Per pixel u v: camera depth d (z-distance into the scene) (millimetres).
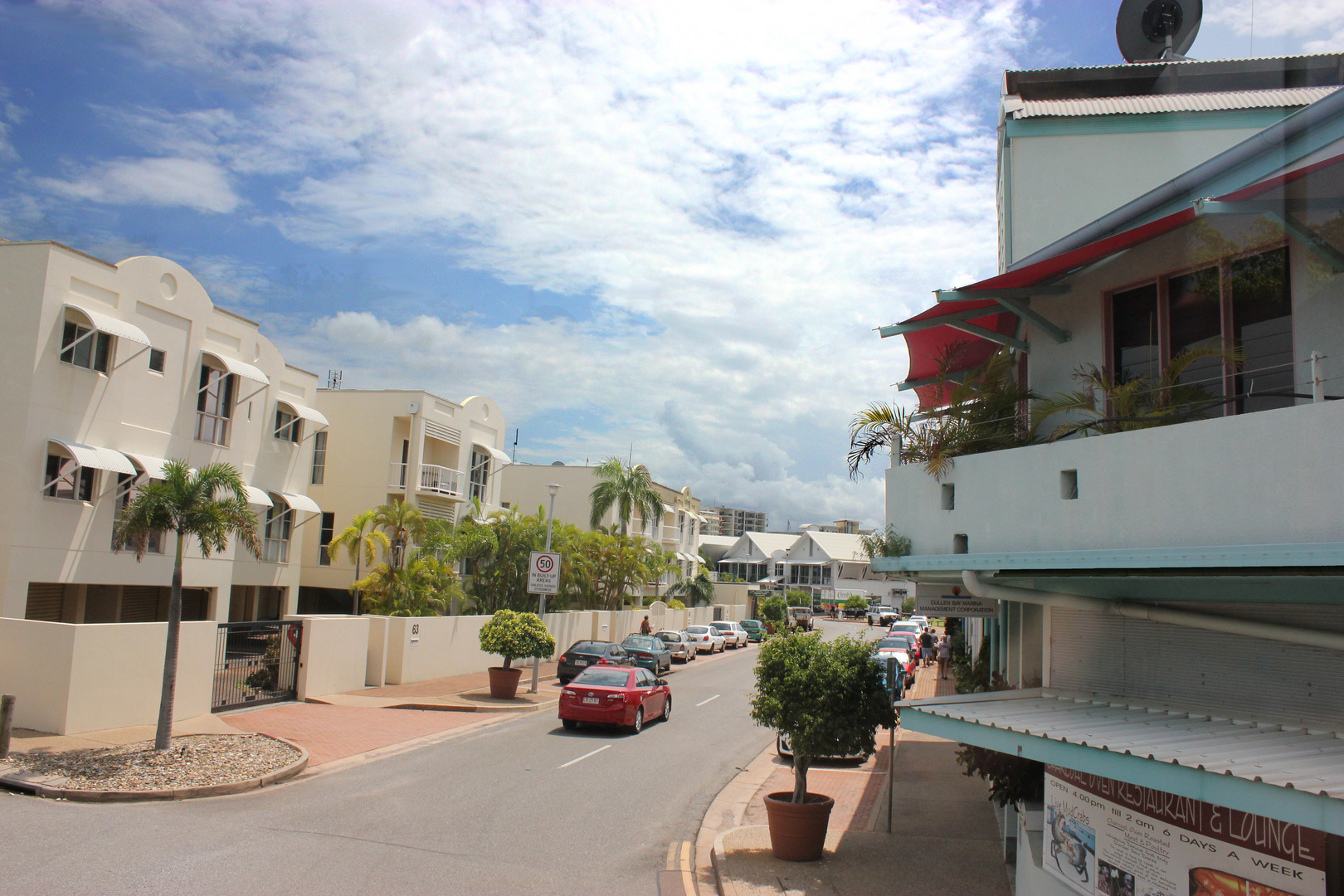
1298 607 6535
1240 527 5871
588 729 18906
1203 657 7242
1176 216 6738
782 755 16141
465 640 26750
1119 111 10391
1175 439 6328
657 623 47781
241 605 29812
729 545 105812
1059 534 7121
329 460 35188
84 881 7699
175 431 23938
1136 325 8180
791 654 10211
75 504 20938
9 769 11406
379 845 9602
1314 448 5508
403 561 30281
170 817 10125
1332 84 9891
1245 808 5039
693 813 12219
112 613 25328
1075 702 7836
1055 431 8156
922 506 8453
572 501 52656
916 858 9961
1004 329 10227
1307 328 6816
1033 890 8070
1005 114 10875
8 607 19359
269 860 8719
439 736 17125
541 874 9055
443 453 38031
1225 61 11375
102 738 13547
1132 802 6496
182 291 24156
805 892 8695
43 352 20062
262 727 16188
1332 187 6391
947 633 27812
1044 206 10430
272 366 28344
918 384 12219
